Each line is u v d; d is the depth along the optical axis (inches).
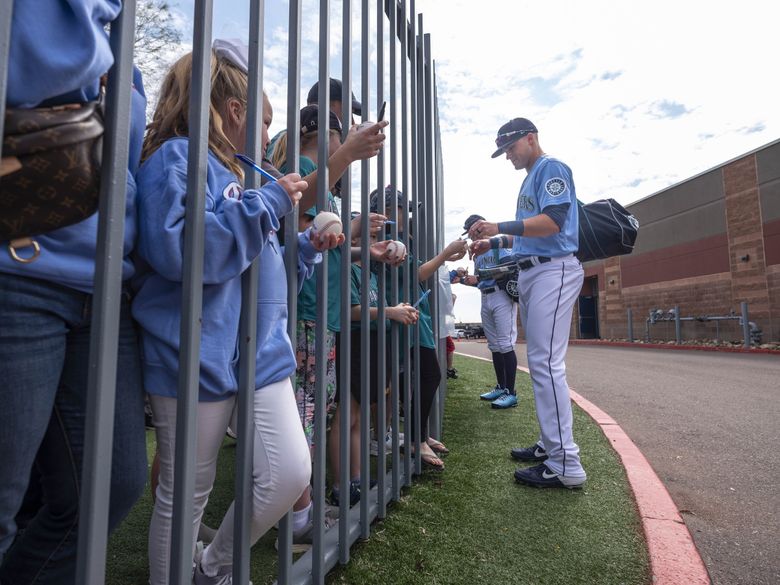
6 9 22.4
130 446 38.3
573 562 64.1
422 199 108.2
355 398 85.3
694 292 586.9
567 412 90.9
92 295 31.6
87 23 26.6
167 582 44.5
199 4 36.9
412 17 98.7
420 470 95.8
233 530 47.4
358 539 69.0
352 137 56.1
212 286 41.3
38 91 25.8
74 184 26.7
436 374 100.3
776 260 493.4
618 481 94.1
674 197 617.0
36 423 31.3
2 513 30.8
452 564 62.9
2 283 29.0
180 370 36.0
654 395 207.0
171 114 44.5
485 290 173.3
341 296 62.9
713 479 103.4
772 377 261.3
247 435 43.2
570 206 93.7
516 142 102.3
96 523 28.0
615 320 721.6
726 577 64.8
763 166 506.9
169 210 36.6
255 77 43.1
